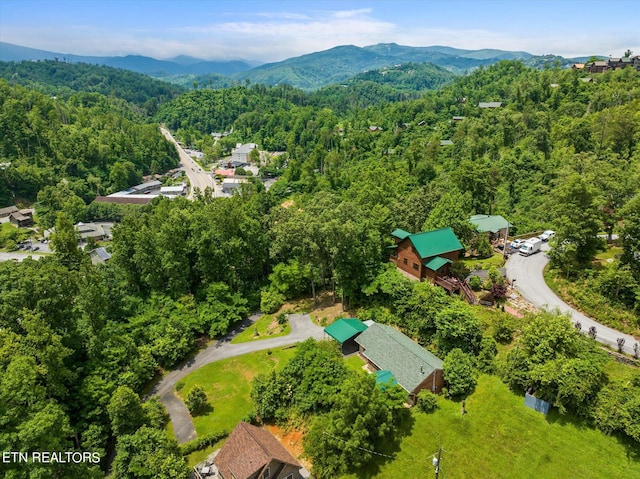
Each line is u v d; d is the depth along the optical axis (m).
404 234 66.19
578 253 60.69
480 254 70.94
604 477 34.78
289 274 69.81
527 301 55.59
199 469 40.66
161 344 57.12
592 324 50.16
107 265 69.31
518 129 139.38
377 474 38.00
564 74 187.62
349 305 65.38
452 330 48.44
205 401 49.72
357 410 38.06
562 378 38.50
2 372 37.25
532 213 90.38
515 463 37.06
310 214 74.75
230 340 63.19
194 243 69.31
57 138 180.00
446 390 45.31
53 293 47.78
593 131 109.81
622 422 36.03
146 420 44.62
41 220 137.25
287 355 56.81
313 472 39.44
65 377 44.97
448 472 37.19
